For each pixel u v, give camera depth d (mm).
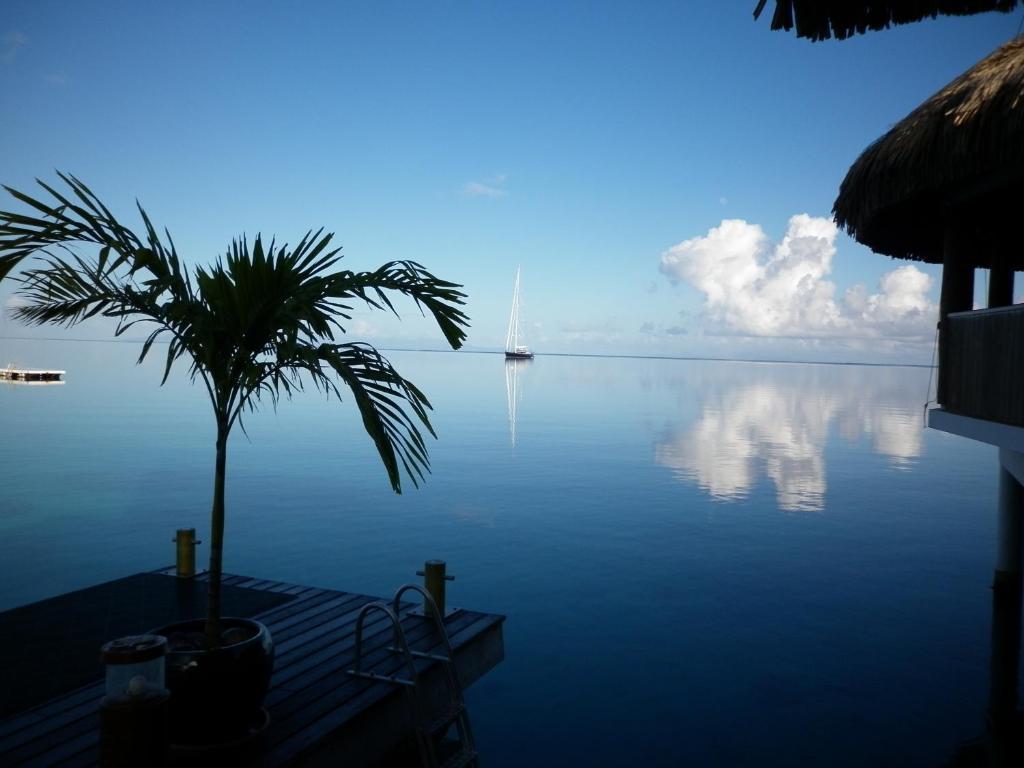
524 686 5844
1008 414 4398
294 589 6289
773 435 23969
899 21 3229
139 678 2912
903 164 4785
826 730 5156
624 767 4633
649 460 18109
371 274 3740
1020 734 5059
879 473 16656
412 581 8383
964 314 5117
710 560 9516
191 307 3355
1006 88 4031
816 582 8633
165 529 10367
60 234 3039
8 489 12898
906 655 6531
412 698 4012
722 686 5875
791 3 3146
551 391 48125
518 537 10539
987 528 11516
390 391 3590
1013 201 5680
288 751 3471
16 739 3514
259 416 27109
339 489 13641
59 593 7691
